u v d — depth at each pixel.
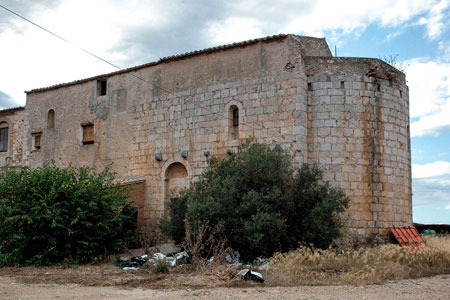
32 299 10.89
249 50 23.11
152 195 25.22
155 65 26.39
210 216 18.69
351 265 15.85
